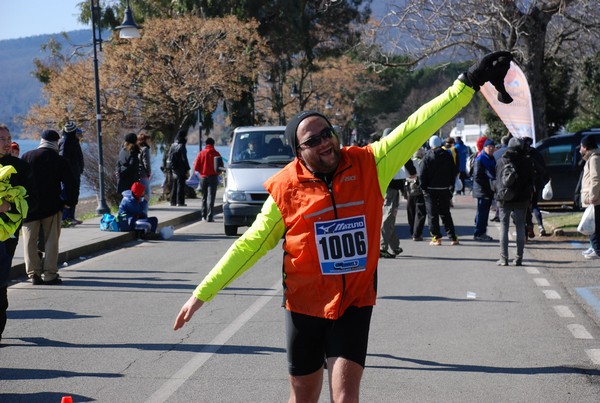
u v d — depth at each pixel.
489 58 4.27
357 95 72.88
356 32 42.97
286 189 4.28
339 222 4.22
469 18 25.83
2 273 7.41
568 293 10.67
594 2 25.94
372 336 8.35
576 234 16.94
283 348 7.89
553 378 6.82
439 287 11.21
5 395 6.48
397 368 7.16
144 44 34.31
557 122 41.91
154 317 9.38
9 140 8.26
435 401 6.26
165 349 7.89
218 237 18.02
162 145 41.00
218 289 4.36
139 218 17.58
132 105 35.25
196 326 8.88
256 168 18.25
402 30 26.98
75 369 7.22
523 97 20.22
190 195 29.88
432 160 15.74
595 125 43.31
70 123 17.16
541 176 16.72
